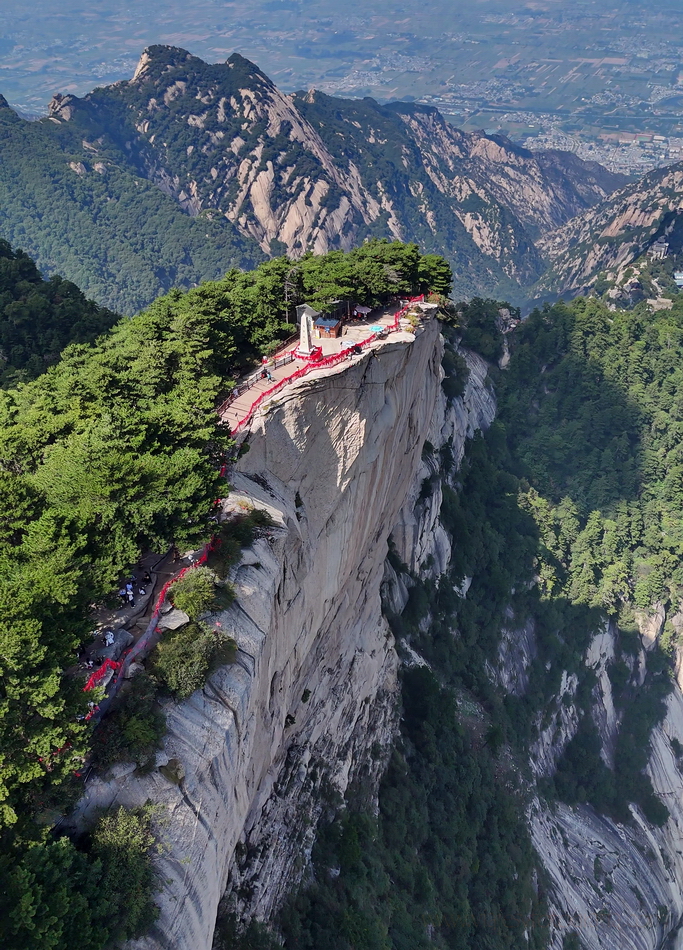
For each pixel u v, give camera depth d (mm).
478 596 133125
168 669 40719
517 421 175000
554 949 94812
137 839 35156
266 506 56906
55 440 54031
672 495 163125
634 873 118875
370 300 85688
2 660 33844
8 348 104562
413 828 86250
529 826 107438
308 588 63062
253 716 47188
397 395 75312
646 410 172375
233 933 53531
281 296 80312
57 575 38219
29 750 33281
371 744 87125
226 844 44031
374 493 75938
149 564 48312
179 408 55125
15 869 30625
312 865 67500
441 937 79188
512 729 118312
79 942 31156
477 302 190375
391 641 95750
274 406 61656
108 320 113062
